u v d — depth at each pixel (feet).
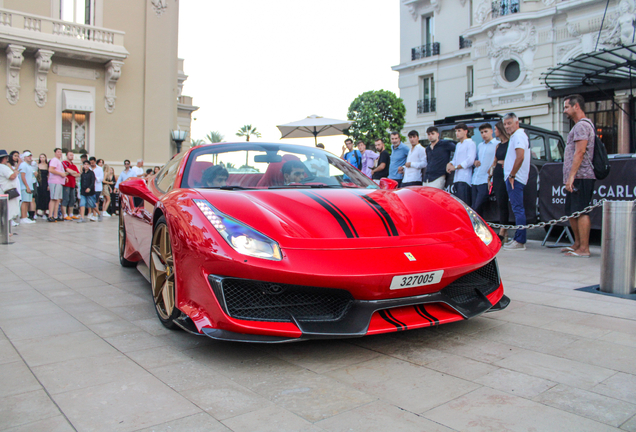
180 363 6.57
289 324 6.50
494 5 51.42
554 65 46.96
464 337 7.61
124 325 8.43
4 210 20.30
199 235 6.88
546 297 10.13
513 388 5.67
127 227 12.98
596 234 19.90
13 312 9.32
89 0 44.96
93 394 5.57
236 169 9.97
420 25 68.49
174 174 10.16
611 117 42.86
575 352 6.87
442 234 7.72
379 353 6.92
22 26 40.68
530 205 18.97
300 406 5.25
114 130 46.34
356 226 7.40
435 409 5.15
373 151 28.22
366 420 4.91
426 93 69.41
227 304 6.54
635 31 39.93
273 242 6.71
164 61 48.78
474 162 19.53
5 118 41.04
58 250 18.43
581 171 14.84
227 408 5.21
